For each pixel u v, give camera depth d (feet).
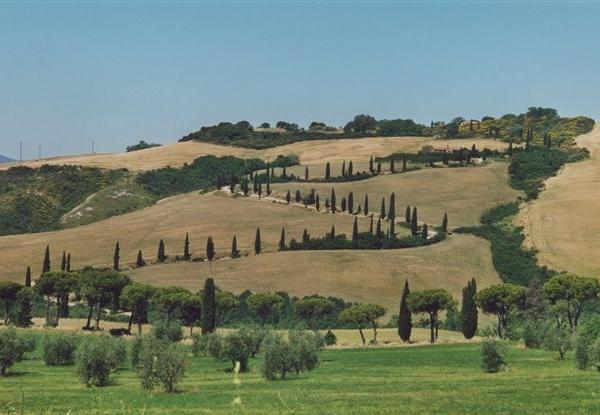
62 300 490.90
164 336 320.09
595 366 236.84
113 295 438.40
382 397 176.04
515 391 179.93
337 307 510.58
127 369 269.85
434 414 146.61
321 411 152.15
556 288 408.26
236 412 151.43
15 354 246.88
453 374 237.45
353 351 344.69
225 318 492.54
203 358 311.27
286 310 506.48
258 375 247.50
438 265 586.45
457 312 479.41
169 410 157.48
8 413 63.31
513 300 412.16
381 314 390.42
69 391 197.98
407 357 304.71
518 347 336.70
